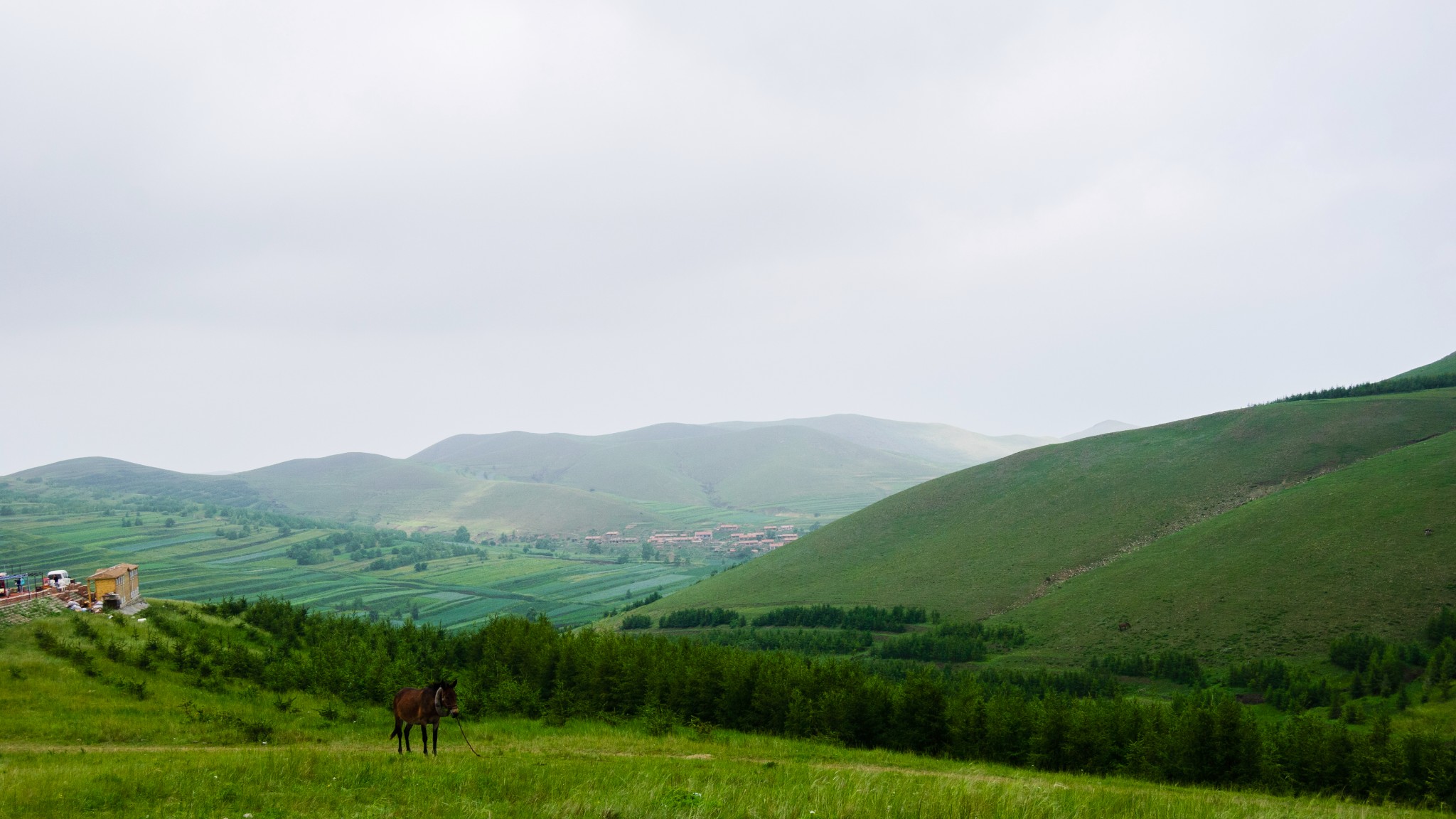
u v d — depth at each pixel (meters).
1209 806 22.64
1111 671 133.50
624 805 16.94
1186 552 176.62
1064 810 18.94
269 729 41.03
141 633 63.66
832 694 64.62
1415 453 181.50
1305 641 126.38
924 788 21.66
